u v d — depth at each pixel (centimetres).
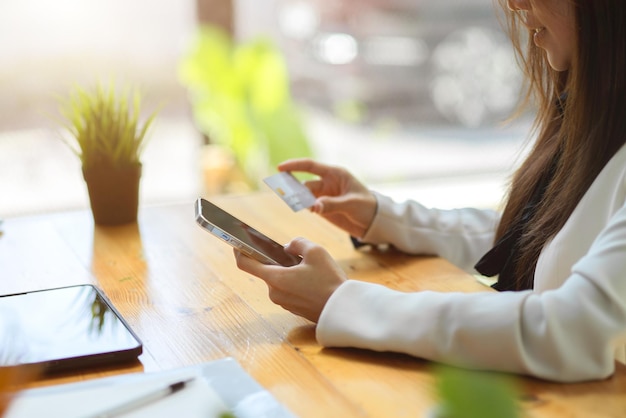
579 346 96
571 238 115
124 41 324
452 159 390
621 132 113
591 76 112
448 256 153
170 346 109
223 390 92
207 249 152
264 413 88
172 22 329
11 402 86
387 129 381
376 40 369
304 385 97
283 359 104
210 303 125
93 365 101
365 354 106
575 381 97
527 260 128
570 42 115
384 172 385
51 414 86
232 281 135
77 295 119
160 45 329
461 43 378
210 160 342
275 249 122
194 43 333
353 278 138
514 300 100
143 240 158
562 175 121
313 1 356
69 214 176
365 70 372
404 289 133
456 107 385
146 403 89
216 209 124
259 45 338
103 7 318
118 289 132
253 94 340
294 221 170
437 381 51
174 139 341
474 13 375
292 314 120
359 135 380
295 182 154
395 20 368
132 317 120
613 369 99
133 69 327
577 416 90
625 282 96
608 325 95
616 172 112
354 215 150
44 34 313
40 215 176
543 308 98
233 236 114
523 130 380
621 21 109
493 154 391
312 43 362
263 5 347
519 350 96
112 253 151
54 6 312
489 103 387
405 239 150
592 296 96
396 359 104
